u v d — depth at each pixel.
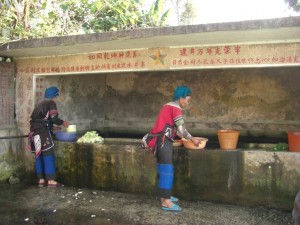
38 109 5.75
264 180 4.59
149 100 7.50
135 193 5.38
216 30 3.95
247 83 6.69
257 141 6.46
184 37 4.38
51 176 5.84
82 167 5.77
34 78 6.27
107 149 5.55
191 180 4.97
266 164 4.57
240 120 6.78
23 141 6.46
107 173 5.57
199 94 7.05
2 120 6.18
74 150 5.84
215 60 4.78
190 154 4.96
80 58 5.81
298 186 4.43
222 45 4.73
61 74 6.09
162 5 6.87
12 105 6.39
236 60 4.66
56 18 7.82
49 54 5.99
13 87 6.41
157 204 4.90
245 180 4.68
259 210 4.56
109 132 7.92
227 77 6.83
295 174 4.44
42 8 7.14
